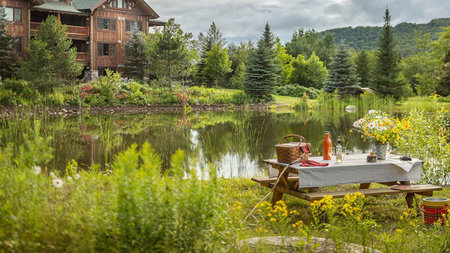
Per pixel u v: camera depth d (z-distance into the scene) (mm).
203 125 19172
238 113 26953
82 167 8953
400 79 37188
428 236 3938
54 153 10414
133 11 37125
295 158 5734
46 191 2953
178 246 2639
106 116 23250
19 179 2746
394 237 4117
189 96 30000
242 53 47125
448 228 4070
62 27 28594
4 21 27688
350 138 15102
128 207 2510
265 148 12242
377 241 4262
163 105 29250
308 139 14836
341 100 33438
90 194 2994
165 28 32188
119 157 2734
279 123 20750
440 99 37312
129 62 34438
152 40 33688
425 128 7445
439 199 5324
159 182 2789
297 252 3531
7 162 3111
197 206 2678
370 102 32500
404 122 6934
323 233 4531
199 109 29719
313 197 5305
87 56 34469
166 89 31062
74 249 2494
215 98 32250
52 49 27031
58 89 26328
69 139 13336
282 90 43312
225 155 10906
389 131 6074
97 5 33719
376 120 6188
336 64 37500
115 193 2664
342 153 6531
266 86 34531
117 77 28375
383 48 37688
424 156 7043
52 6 32438
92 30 34375
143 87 30453
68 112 24328
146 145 2773
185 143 13070
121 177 2578
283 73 51500
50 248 2500
